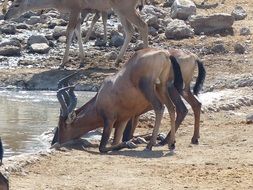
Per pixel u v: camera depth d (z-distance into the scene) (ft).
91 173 66.90
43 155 73.46
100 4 130.21
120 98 79.41
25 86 124.88
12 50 138.51
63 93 82.28
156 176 65.82
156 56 77.46
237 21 160.86
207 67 130.11
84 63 132.87
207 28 150.71
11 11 135.23
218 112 99.91
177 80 78.07
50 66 133.18
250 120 92.07
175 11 158.51
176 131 82.89
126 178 65.10
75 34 145.89
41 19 157.89
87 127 81.46
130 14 128.88
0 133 90.27
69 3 130.62
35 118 99.91
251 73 126.11
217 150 76.95
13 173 66.28
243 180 64.44
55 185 62.80
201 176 65.72
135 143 81.56
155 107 77.56
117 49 141.79
